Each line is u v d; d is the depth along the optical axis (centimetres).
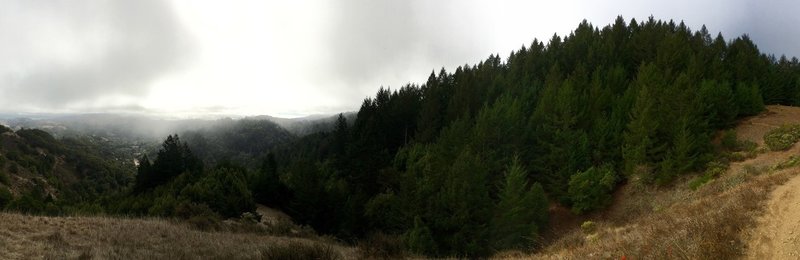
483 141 3888
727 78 4816
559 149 3831
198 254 1330
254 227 2580
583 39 7250
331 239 2873
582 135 3869
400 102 6756
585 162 3784
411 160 4575
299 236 2684
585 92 4584
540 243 2267
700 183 2927
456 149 4012
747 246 831
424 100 6762
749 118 4262
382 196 3678
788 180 1220
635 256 950
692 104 3672
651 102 3712
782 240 804
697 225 971
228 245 1525
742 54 5359
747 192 1180
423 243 2528
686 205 1727
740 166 3025
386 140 6322
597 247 1199
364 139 5038
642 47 6206
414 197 3177
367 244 1784
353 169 4962
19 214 1633
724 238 863
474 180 2916
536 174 3994
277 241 1831
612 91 4878
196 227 2134
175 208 2706
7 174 7231
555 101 4341
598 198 3388
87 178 10306
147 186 4466
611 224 2145
